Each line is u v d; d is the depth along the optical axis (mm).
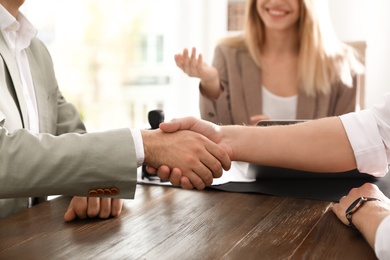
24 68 1375
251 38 2312
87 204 1013
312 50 2227
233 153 1257
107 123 3408
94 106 3361
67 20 3178
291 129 1271
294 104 2266
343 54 2295
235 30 3277
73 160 948
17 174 931
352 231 933
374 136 1200
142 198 1179
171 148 1138
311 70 2215
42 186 944
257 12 2312
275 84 2295
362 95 2402
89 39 3273
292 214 1041
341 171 1242
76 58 3252
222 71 2316
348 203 1013
